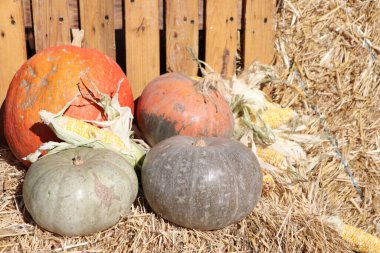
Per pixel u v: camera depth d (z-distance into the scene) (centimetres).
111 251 109
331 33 158
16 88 125
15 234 109
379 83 156
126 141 124
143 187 115
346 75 156
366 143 153
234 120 138
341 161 148
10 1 134
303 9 159
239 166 112
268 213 122
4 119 128
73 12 140
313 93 156
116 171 110
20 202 118
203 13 151
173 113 128
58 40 140
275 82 155
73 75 122
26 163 127
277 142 143
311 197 140
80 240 110
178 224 114
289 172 138
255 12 155
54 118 116
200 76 157
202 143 114
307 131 150
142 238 111
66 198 105
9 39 136
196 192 109
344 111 154
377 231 142
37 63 125
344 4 158
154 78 142
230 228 117
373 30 158
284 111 143
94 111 124
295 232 119
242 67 159
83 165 110
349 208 145
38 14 137
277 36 159
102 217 108
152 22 145
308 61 157
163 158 112
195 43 151
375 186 147
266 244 114
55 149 116
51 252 107
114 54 145
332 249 121
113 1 142
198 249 111
